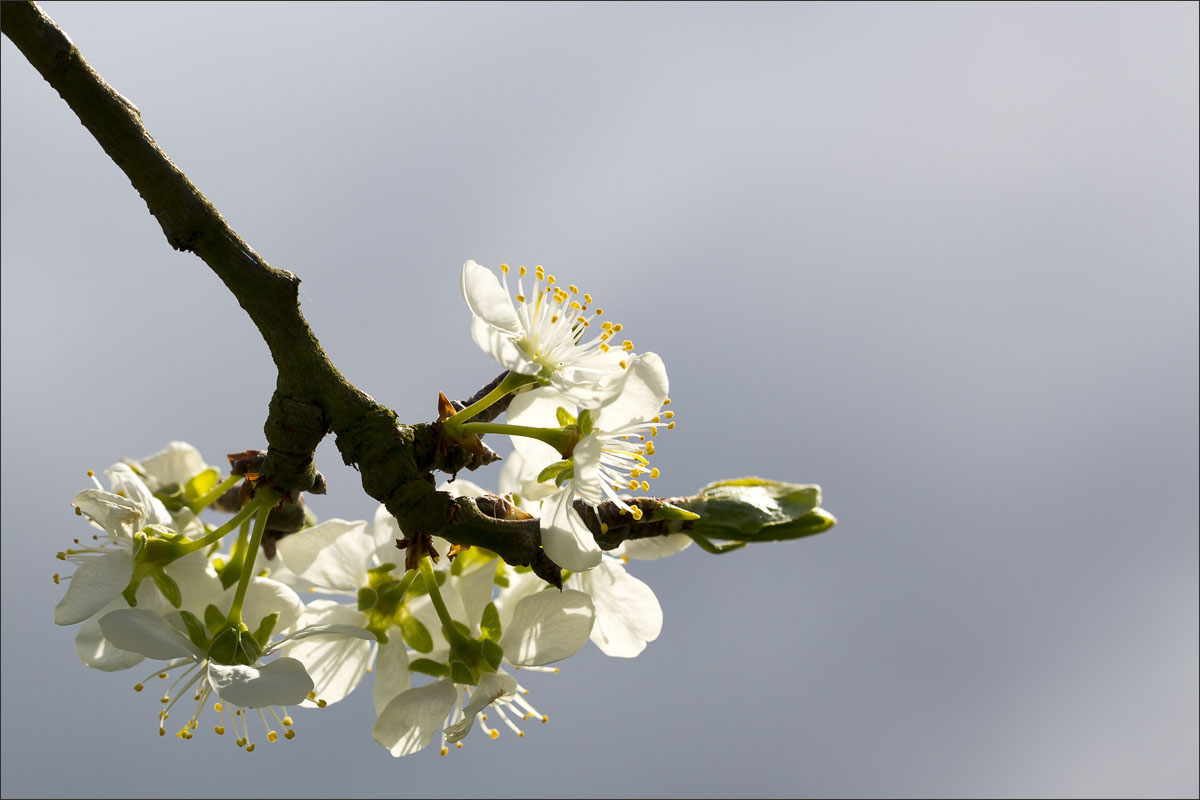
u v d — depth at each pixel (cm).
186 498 76
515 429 74
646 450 75
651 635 75
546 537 74
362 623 75
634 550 75
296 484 74
